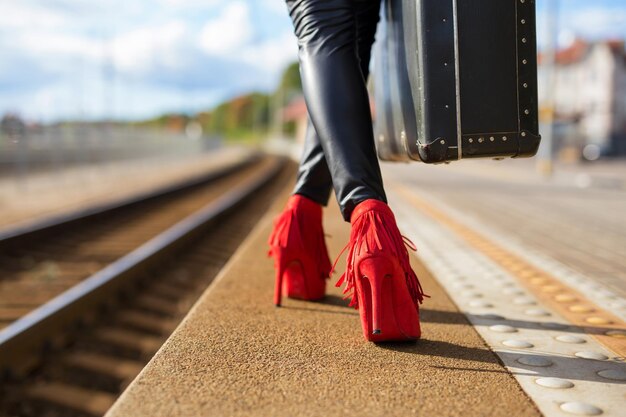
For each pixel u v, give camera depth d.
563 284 3.30
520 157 1.90
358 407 1.51
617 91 68.69
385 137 2.46
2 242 7.05
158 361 1.83
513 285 3.23
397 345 2.04
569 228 7.33
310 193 2.52
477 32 1.81
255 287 2.94
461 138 1.82
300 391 1.61
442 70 1.82
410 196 11.55
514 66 1.82
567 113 67.56
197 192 18.41
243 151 75.25
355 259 1.91
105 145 25.17
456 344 2.08
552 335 2.23
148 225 10.45
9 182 17.03
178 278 6.79
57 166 20.47
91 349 4.16
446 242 5.10
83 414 3.21
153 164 32.59
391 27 2.23
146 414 1.44
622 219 8.52
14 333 3.56
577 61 71.62
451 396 1.60
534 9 1.82
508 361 1.90
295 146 67.31
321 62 2.01
